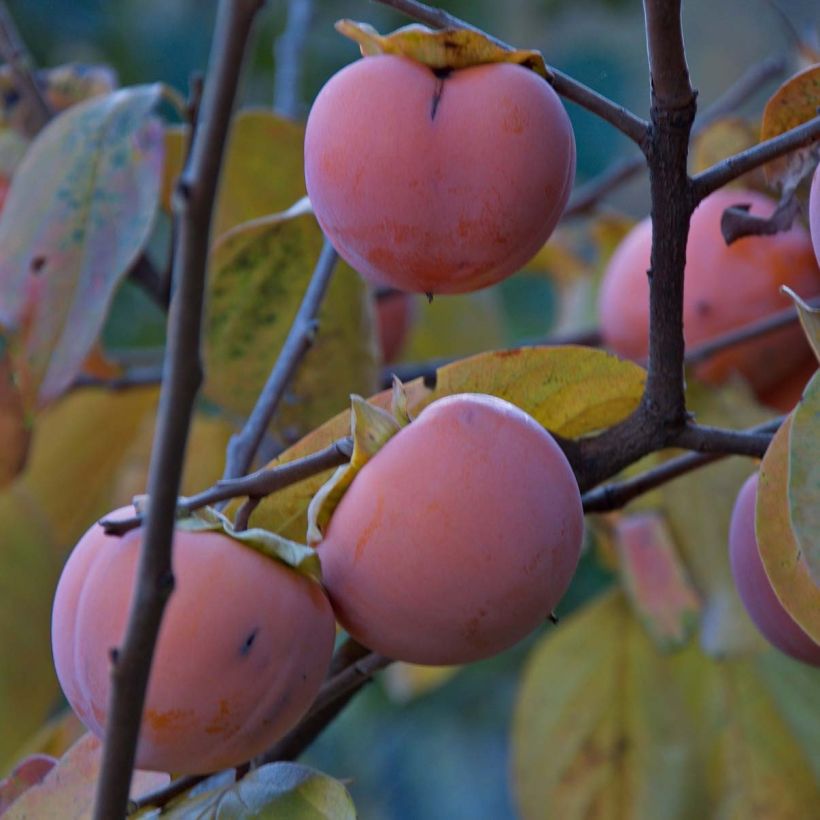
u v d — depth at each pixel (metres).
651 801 1.33
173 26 1.84
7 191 1.33
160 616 0.96
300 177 1.29
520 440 1.03
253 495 1.04
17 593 1.35
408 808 1.88
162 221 1.78
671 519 1.25
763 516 1.04
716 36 2.23
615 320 1.28
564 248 1.62
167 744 1.02
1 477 1.33
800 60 1.32
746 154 1.05
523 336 1.97
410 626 1.02
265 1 0.94
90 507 1.48
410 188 1.03
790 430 1.02
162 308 1.34
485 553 1.01
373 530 1.02
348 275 1.23
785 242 1.23
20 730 1.34
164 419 0.95
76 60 1.80
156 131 1.22
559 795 1.34
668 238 1.05
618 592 1.34
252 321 1.23
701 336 1.24
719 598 1.24
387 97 1.03
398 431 1.03
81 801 1.08
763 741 1.33
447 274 1.05
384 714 1.91
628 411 1.11
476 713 1.90
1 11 1.34
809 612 1.04
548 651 1.35
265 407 1.15
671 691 1.34
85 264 1.20
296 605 1.02
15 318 1.20
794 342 1.25
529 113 1.03
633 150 1.95
